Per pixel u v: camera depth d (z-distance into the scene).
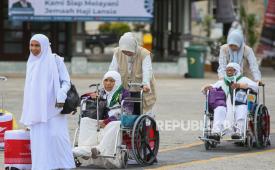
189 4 66.00
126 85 25.31
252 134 28.33
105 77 24.05
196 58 62.12
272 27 80.62
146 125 24.42
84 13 61.16
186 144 30.05
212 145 29.11
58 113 21.41
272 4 80.31
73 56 63.31
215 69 70.62
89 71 63.97
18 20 61.09
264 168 24.41
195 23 102.06
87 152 23.44
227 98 27.80
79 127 24.09
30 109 21.28
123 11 61.62
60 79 21.58
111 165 23.81
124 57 25.30
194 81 59.16
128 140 24.27
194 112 40.06
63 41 64.75
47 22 64.56
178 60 65.88
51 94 21.38
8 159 21.83
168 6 74.94
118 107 23.97
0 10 64.00
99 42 95.19
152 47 79.25
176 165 24.92
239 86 27.67
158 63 65.94
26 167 21.80
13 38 64.31
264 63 80.00
